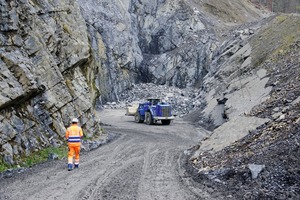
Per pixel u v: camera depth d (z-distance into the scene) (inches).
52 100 583.2
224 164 390.3
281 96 639.8
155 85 1978.3
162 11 2185.0
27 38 560.7
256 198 277.4
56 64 626.2
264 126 475.5
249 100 887.7
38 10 629.6
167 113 1103.0
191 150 559.2
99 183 359.3
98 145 645.9
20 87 499.2
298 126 379.9
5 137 457.1
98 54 1752.0
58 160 499.8
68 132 444.1
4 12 516.1
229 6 2394.2
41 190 335.6
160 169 432.5
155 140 738.2
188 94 1775.3
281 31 1195.9
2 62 492.1
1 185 359.3
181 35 2074.3
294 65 876.6
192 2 2284.7
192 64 1932.8
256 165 328.8
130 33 2063.2
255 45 1274.6
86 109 707.4
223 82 1255.5
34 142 508.1
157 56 2079.2
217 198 296.2
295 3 2842.0
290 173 301.7
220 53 1630.2
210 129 978.7
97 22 1839.3
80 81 733.9
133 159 504.1
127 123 1171.3
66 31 708.7
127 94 1911.9
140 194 316.8
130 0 2297.0
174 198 303.3
